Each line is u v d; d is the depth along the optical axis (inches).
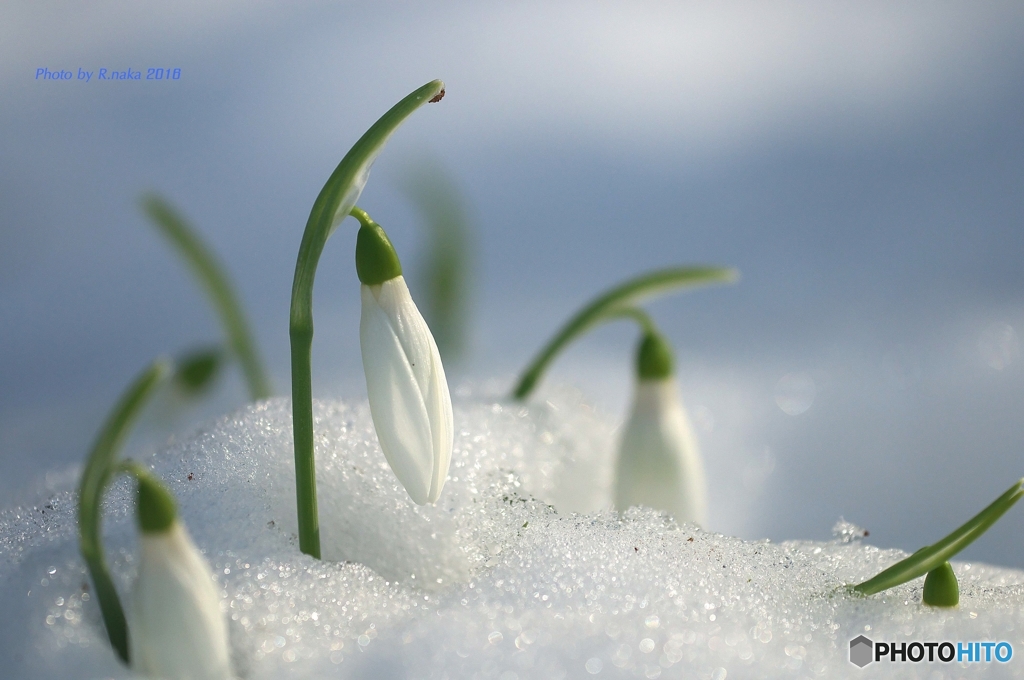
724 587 10.9
